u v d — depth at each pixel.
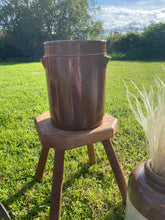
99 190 1.47
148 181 0.82
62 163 1.08
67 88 0.95
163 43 12.81
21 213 1.31
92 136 1.05
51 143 1.04
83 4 19.84
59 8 19.28
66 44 0.89
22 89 4.52
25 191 1.49
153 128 0.88
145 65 8.52
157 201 0.76
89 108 1.00
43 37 19.38
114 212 1.31
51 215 1.12
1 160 1.84
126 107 3.09
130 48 14.23
